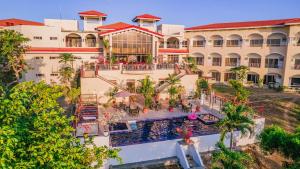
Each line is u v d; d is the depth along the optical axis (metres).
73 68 36.69
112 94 29.38
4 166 5.59
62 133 7.40
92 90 29.72
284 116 28.73
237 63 49.25
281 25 42.38
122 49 36.72
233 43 49.50
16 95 7.00
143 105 29.69
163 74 34.50
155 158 18.09
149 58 34.88
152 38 37.66
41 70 36.47
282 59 43.62
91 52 39.47
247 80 48.81
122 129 21.55
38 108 7.48
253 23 49.66
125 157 17.27
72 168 6.96
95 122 21.02
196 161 17.30
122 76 32.56
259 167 17.91
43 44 38.12
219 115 25.31
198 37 53.50
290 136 11.78
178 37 47.56
